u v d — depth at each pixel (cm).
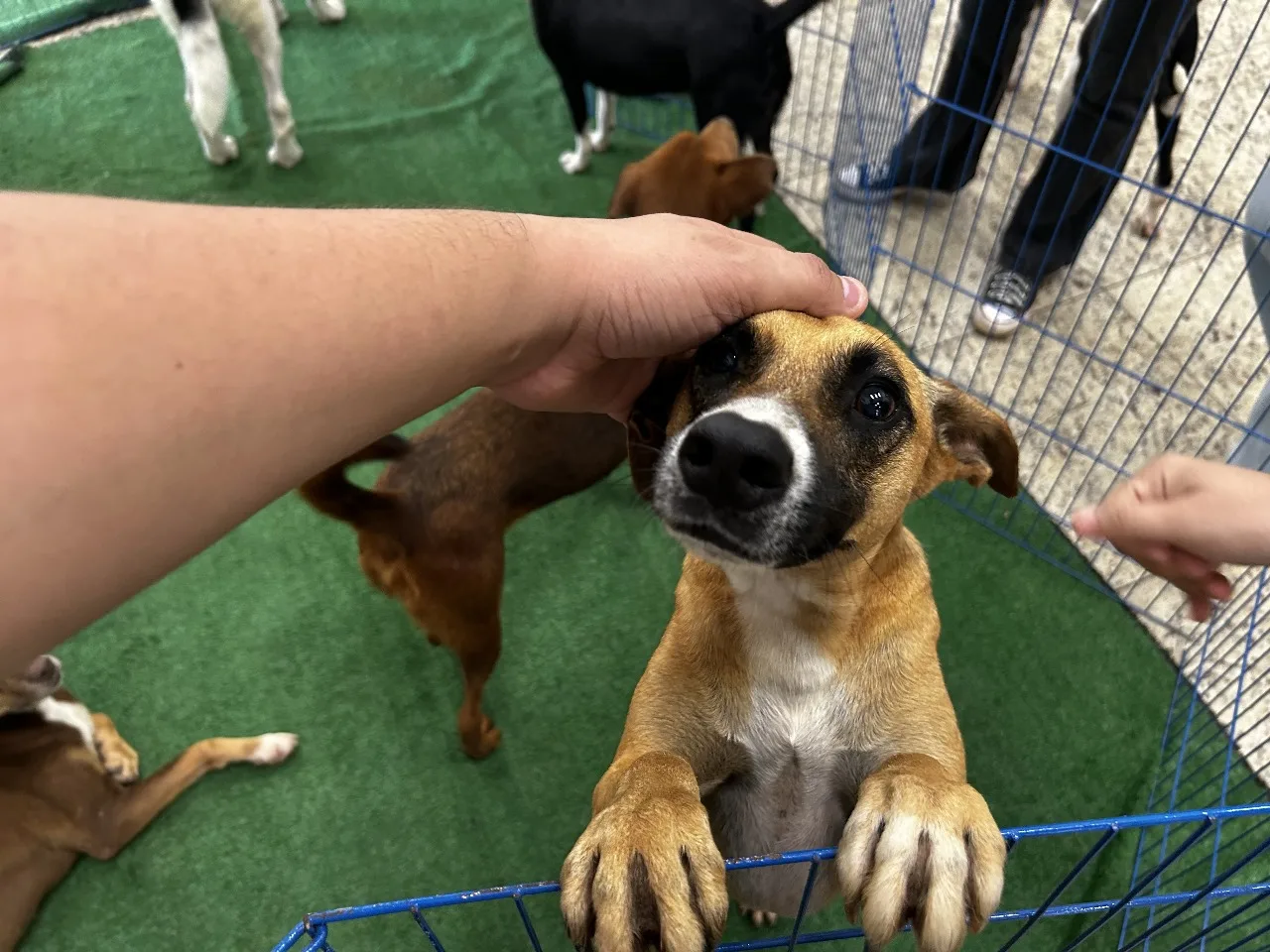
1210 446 66
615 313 31
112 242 16
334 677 59
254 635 61
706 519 29
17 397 14
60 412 14
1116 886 50
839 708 35
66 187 84
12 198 16
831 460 31
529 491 53
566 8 74
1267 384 56
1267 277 52
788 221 82
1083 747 56
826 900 41
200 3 75
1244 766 53
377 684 59
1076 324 67
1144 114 62
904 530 38
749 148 81
